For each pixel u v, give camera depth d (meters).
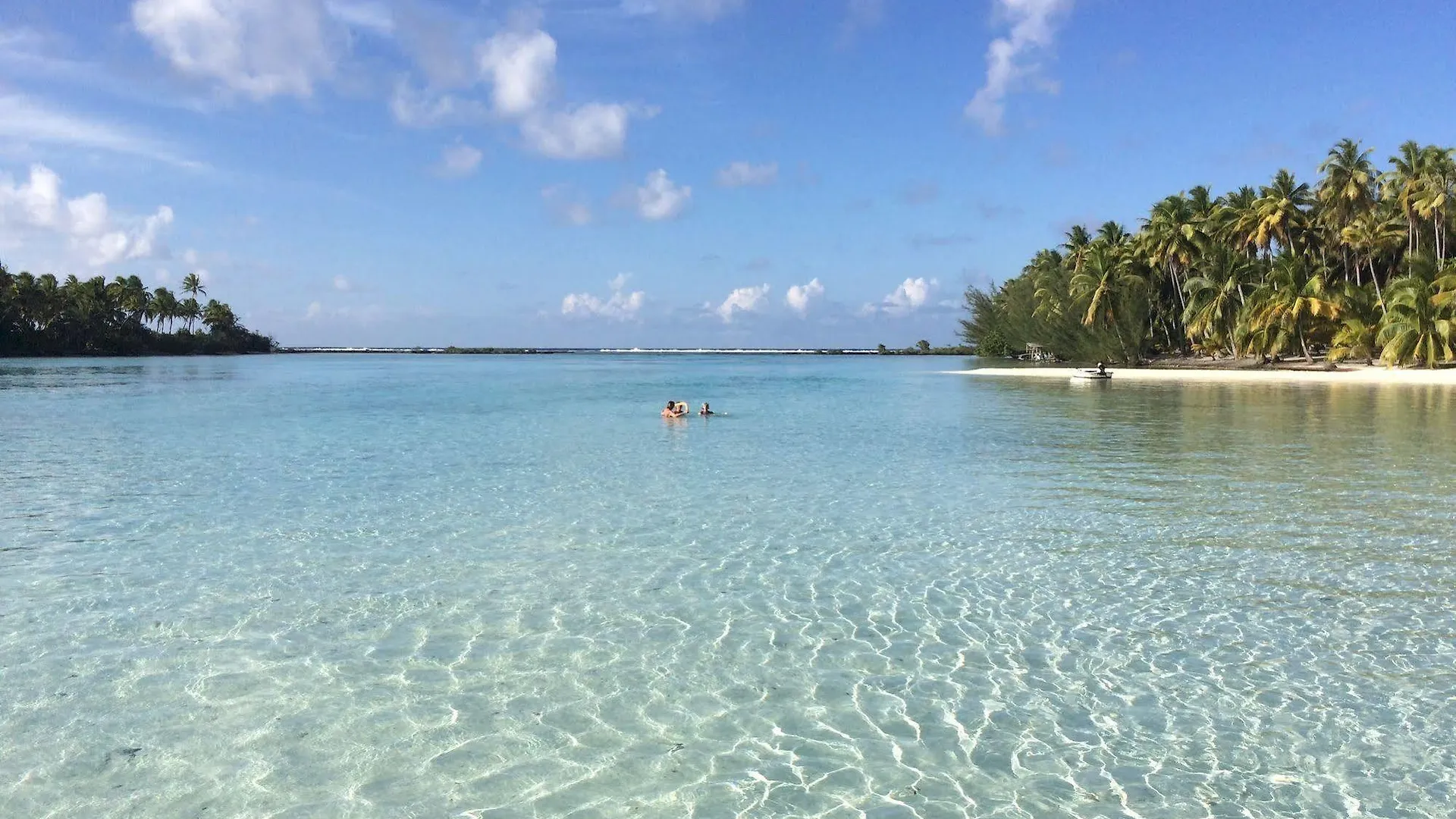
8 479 16.19
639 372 88.06
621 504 13.66
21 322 109.25
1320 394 39.53
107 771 5.35
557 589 9.05
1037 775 5.31
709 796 5.10
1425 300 49.59
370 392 46.69
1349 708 6.11
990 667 6.94
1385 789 5.09
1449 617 7.91
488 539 11.26
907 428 25.77
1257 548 10.52
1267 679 6.62
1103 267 75.88
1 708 6.20
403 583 9.22
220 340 152.50
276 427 26.52
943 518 12.52
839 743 5.74
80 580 9.30
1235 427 24.88
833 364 122.69
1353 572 9.43
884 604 8.53
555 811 4.95
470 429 25.98
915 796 5.09
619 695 6.48
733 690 6.56
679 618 8.16
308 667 6.95
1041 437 23.09
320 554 10.48
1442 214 54.12
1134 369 68.50
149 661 7.07
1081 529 11.72
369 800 5.05
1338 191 60.72
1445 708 6.09
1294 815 4.84
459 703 6.34
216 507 13.37
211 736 5.80
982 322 121.19
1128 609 8.29
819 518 12.59
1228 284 66.06
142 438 23.39
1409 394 38.16
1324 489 14.48
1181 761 5.44
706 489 15.06
